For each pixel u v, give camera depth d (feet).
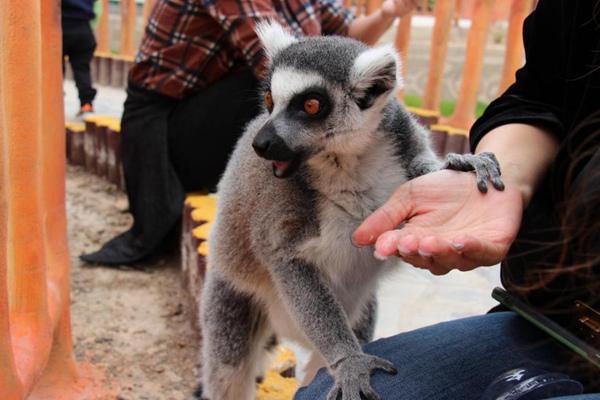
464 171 1.42
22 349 1.57
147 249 3.22
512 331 1.48
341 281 1.81
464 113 4.78
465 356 1.41
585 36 1.41
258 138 1.63
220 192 2.03
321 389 1.53
